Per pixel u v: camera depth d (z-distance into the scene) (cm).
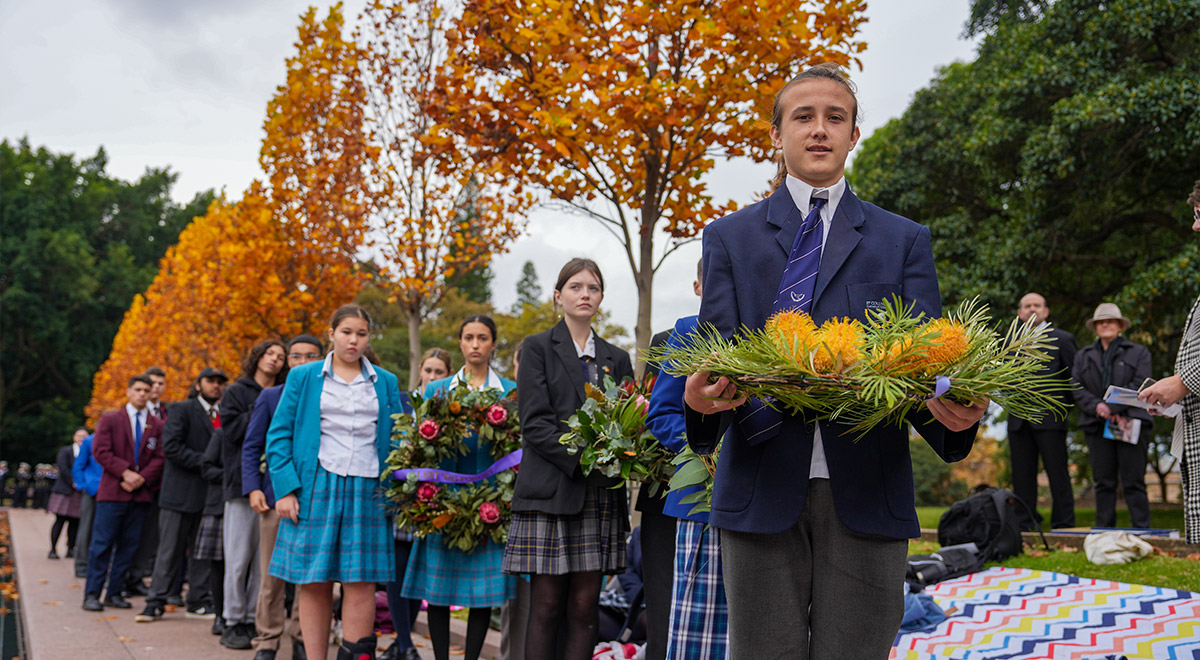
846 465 181
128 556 835
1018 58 1422
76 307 5278
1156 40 1294
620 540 404
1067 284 1584
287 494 441
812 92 195
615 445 362
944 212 1611
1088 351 748
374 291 3534
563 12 550
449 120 621
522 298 6556
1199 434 306
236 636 605
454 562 456
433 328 3578
